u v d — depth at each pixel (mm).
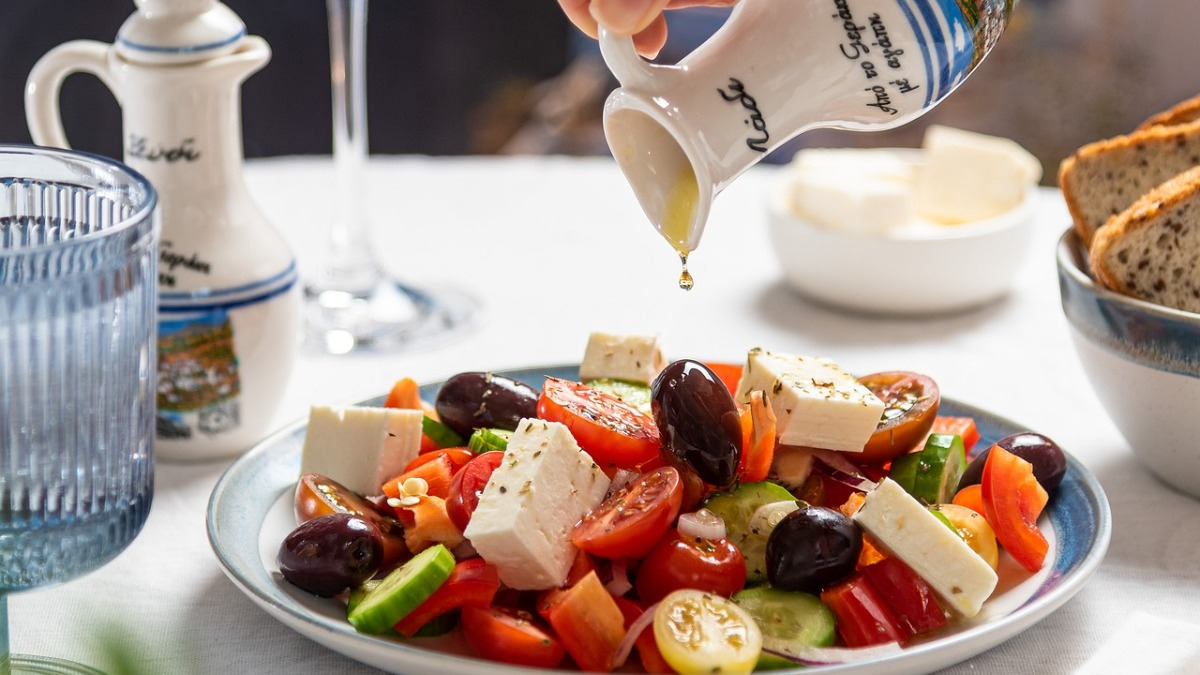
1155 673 615
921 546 614
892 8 607
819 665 589
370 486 686
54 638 634
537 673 575
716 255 998
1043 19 2066
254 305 743
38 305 556
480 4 2035
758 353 682
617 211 1074
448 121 2100
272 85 1913
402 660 588
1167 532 701
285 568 628
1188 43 1980
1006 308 922
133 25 734
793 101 616
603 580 625
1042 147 1970
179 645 632
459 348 873
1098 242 714
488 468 645
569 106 2051
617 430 648
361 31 903
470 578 609
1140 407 710
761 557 633
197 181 738
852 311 916
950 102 2025
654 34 696
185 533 704
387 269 969
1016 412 803
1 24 1769
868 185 908
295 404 813
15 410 561
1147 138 755
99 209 605
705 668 578
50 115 743
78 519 578
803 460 659
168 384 743
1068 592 614
